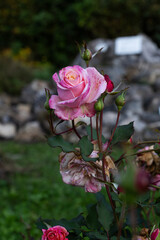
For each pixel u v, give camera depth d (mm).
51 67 15422
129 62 10562
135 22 14594
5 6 16969
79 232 1268
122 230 1347
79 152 1050
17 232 3246
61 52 16500
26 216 3762
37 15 16609
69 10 15930
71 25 16047
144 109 8547
